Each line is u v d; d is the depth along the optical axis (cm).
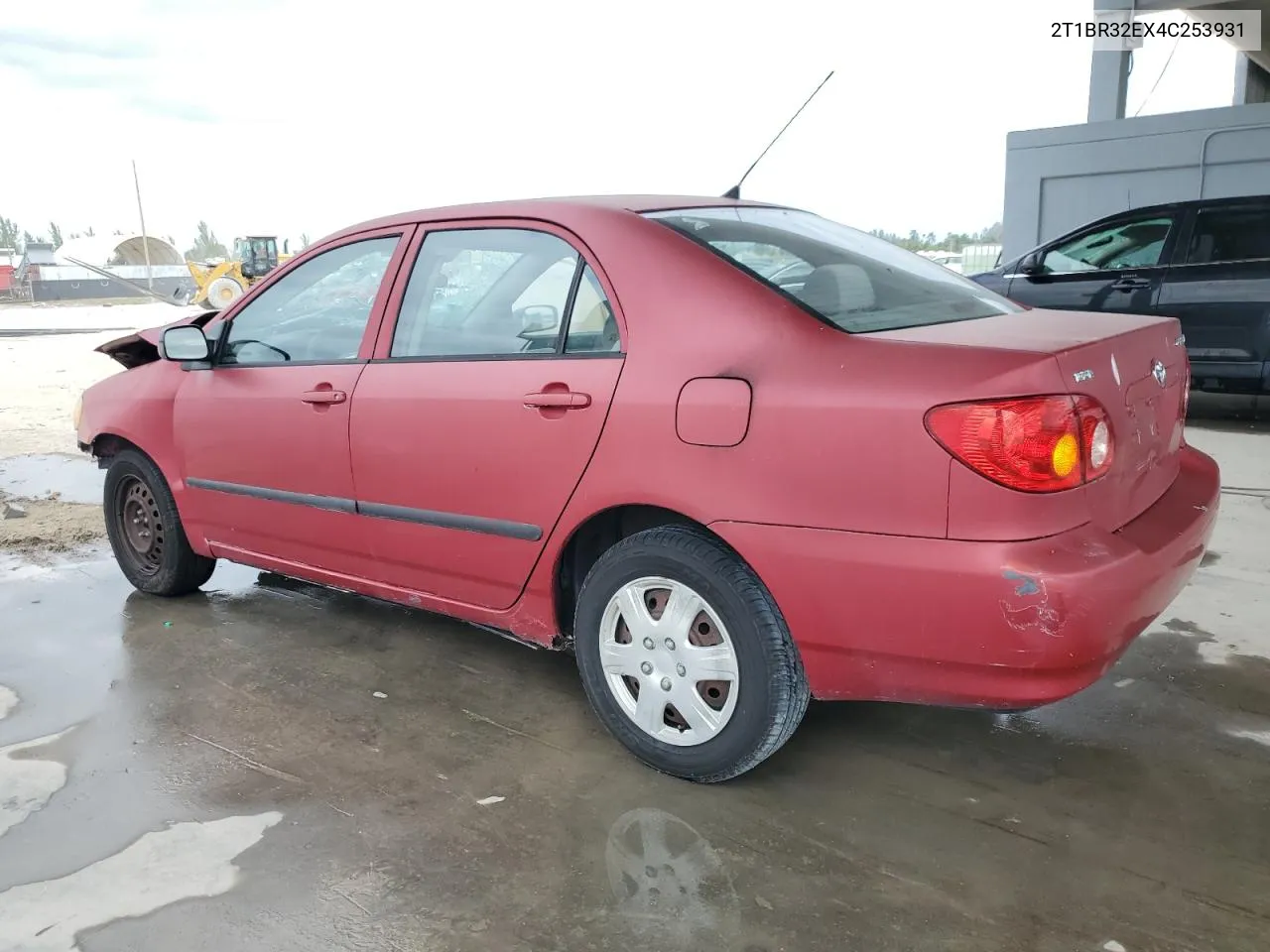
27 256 4916
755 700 253
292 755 296
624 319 270
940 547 218
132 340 450
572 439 274
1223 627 371
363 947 213
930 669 228
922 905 222
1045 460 211
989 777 275
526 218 305
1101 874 231
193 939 217
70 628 402
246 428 369
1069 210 1276
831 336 241
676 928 216
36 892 233
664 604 271
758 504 241
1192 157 1170
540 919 220
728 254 273
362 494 334
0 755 298
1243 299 725
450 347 314
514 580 301
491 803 267
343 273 354
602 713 287
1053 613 209
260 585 454
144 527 435
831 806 262
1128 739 294
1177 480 280
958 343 228
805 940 212
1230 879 229
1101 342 233
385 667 359
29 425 885
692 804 265
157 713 325
